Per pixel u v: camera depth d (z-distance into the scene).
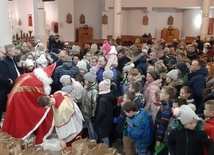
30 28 17.17
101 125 3.89
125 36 17.75
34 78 3.04
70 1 16.91
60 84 4.72
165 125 3.23
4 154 1.97
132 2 17.44
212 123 2.76
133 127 3.45
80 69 4.82
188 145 2.47
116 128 3.99
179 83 4.09
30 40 14.80
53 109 2.89
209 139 2.47
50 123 2.89
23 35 16.62
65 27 17.08
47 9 16.89
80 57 7.71
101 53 6.84
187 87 3.59
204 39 16.05
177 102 3.02
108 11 17.58
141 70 5.34
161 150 3.28
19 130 2.85
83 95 4.03
